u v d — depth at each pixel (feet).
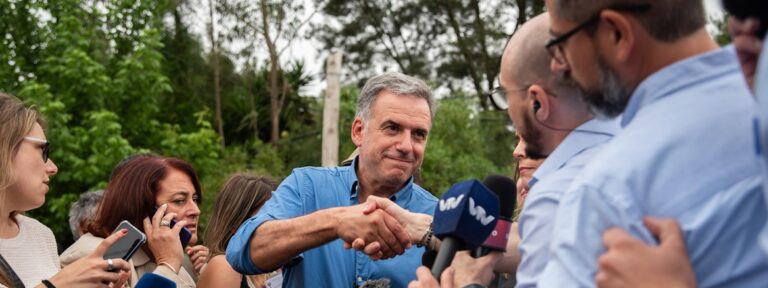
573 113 6.76
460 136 70.64
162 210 13.39
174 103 87.04
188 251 15.48
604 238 5.23
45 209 58.39
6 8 69.10
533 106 6.89
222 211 14.83
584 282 5.30
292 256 10.03
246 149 80.84
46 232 12.02
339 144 70.03
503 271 9.00
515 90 6.97
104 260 10.66
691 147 5.38
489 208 7.04
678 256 5.07
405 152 11.16
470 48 91.66
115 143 57.62
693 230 5.19
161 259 13.12
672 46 5.75
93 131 57.62
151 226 13.37
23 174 10.87
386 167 11.18
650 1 5.66
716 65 5.70
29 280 11.01
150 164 14.32
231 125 87.25
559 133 6.97
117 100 65.16
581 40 5.94
